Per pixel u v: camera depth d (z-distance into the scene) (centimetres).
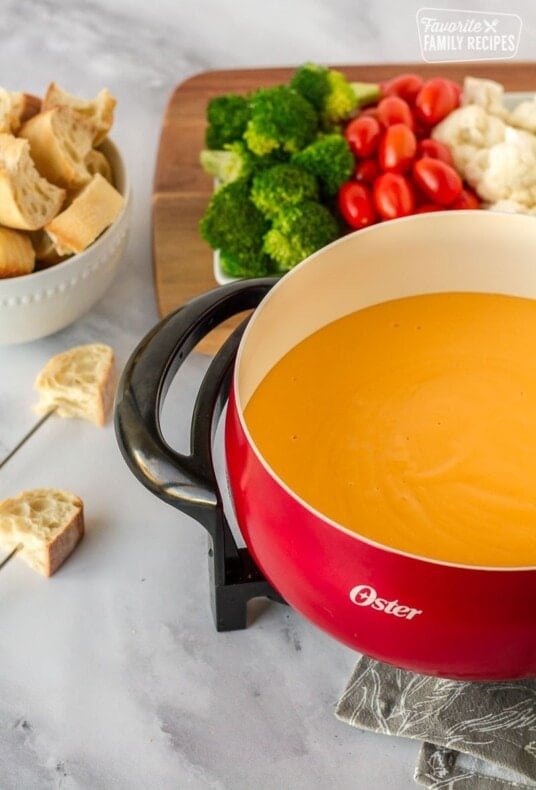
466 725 98
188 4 186
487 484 98
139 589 113
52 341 136
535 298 108
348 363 107
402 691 102
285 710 104
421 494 97
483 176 143
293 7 185
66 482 122
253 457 83
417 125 150
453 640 83
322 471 99
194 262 142
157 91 171
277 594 104
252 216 135
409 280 107
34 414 129
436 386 106
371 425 103
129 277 144
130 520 119
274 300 94
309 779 99
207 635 109
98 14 184
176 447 124
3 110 132
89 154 135
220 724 103
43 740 102
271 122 138
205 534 117
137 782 99
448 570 77
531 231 101
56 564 113
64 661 107
